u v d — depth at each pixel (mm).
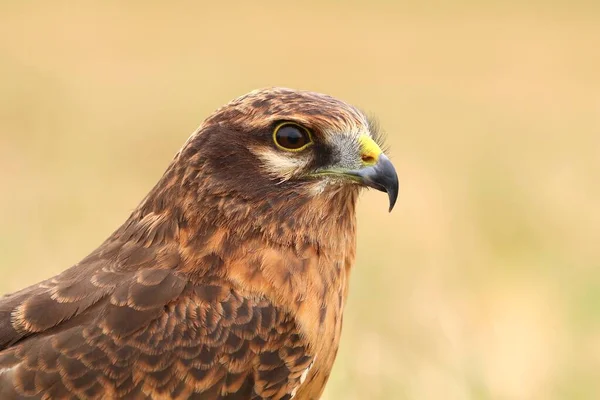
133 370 8070
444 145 26562
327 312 8930
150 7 48031
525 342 13359
